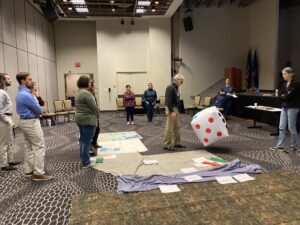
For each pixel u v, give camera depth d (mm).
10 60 7199
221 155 4453
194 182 3203
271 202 2646
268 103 7613
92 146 4977
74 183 3328
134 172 3670
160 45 11422
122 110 10344
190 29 11328
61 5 9445
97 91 12109
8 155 4043
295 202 2643
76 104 3797
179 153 4617
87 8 9875
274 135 6102
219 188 3014
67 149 5117
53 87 11406
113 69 11703
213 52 11680
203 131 4719
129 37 11641
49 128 7680
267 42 10242
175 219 2355
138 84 11852
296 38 9938
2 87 3844
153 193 2922
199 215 2418
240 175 3398
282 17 10109
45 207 2715
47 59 10727
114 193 2967
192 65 11656
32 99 3318
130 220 2361
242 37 11688
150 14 10805
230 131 6672
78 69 12156
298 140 5426
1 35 6684
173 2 9273
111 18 11359
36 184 3320
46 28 10727
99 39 11547
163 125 7938
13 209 2688
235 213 2439
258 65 10953
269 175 3418
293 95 4422
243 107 9203
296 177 3336
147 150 4887
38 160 3434
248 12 11578
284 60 10219
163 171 3691
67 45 12031
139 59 11742
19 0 7953
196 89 11781
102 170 3791
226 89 8969
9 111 3898
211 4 11422
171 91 4730
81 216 2449
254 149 4816
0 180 3484
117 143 5504
